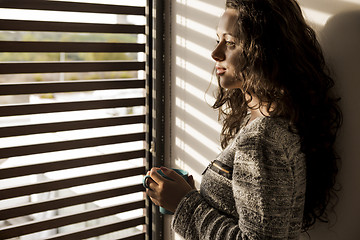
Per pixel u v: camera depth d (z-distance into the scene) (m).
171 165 1.97
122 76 1.95
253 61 1.09
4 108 1.59
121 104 1.84
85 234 1.85
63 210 2.28
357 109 1.17
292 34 1.11
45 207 1.73
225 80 1.18
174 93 1.90
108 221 2.27
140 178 2.03
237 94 1.40
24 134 1.63
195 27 1.75
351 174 1.22
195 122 1.81
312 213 1.26
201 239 1.07
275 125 1.04
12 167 1.63
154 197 1.19
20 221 2.21
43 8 1.61
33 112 1.64
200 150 1.80
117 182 2.19
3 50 1.55
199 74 1.75
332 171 1.24
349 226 1.24
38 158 2.15
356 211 1.21
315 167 1.19
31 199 2.21
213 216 1.08
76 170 2.27
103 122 1.81
